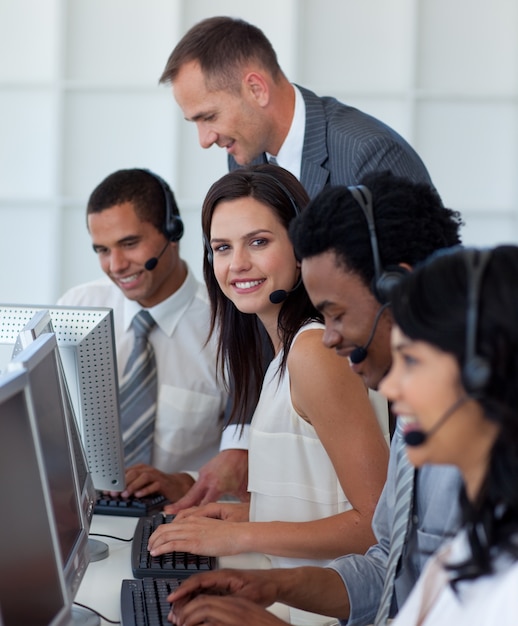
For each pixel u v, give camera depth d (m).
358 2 4.32
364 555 1.60
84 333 1.92
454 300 0.90
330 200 1.31
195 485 2.20
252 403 2.05
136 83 4.37
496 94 4.32
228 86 2.44
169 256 2.51
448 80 4.36
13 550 1.13
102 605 1.57
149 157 4.43
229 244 1.82
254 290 1.80
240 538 1.69
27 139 4.46
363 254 1.28
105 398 1.97
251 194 1.80
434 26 4.34
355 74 4.35
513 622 0.86
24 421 1.19
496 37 4.33
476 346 0.88
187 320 2.54
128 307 2.58
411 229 1.27
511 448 0.88
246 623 1.34
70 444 1.50
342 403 1.65
